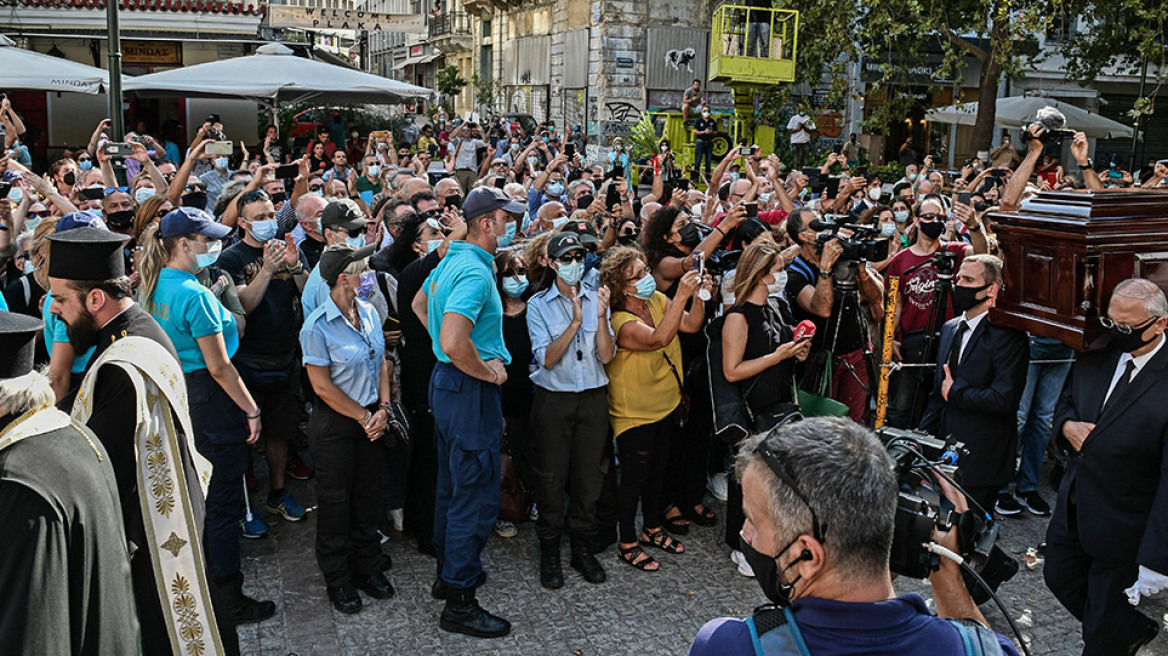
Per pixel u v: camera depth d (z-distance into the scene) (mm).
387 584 4668
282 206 6430
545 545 4871
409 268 5074
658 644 4305
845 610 1655
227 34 19344
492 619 4355
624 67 28562
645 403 4953
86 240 3166
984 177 9219
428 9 48469
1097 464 3750
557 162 9305
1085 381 4039
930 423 5031
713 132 16594
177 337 4059
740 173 10031
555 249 4523
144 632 3158
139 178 7094
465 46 43812
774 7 19094
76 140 19062
